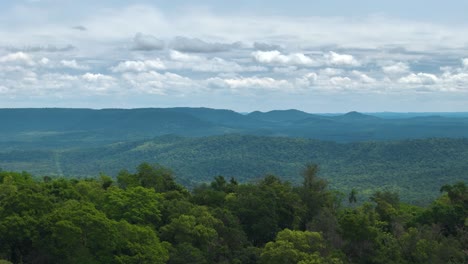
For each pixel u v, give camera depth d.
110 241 58.72
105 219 59.44
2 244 56.44
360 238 73.50
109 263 58.28
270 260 65.12
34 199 60.72
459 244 76.31
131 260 58.66
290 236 68.38
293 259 63.97
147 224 73.81
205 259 68.62
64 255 56.69
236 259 72.50
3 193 67.75
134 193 76.50
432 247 73.00
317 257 64.06
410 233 76.44
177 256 66.19
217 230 77.25
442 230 83.56
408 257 74.69
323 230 80.31
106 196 76.12
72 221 56.59
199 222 74.94
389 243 75.88
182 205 81.12
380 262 71.31
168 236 71.88
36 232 56.72
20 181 81.19
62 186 78.88
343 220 75.00
